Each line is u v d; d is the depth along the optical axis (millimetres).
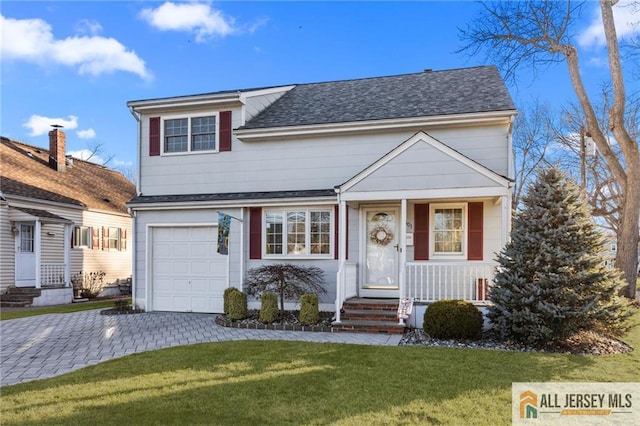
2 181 16828
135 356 6797
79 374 5836
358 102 12789
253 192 12055
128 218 23359
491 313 7922
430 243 10641
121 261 22672
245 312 10281
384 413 4301
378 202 10805
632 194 13438
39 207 17453
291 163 11930
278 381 5355
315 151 11789
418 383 5227
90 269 20266
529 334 7340
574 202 7645
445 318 7906
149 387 5195
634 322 9617
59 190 19391
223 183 12344
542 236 7543
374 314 9305
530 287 7316
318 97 13875
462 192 9086
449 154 9195
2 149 20094
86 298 18609
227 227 10727
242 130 11914
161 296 12406
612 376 5516
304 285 10844
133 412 4398
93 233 20594
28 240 17234
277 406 4523
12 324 10336
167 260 12422
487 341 7793
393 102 12273
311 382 5301
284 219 11469
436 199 10266
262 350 7035
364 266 10938
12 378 5836
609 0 13430
